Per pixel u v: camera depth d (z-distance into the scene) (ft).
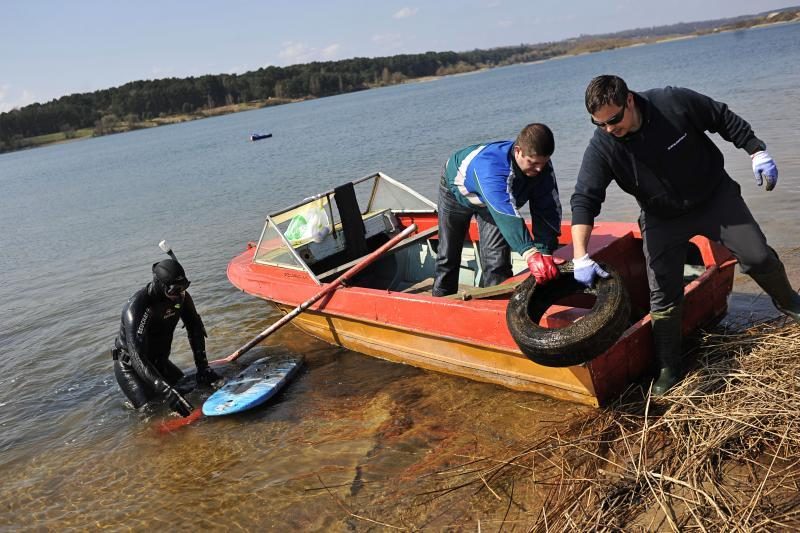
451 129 78.69
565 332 10.90
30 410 17.71
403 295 15.48
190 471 13.58
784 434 10.26
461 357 14.85
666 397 12.03
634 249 16.08
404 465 12.29
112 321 24.43
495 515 10.36
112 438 15.60
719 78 83.87
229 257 30.94
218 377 17.70
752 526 8.84
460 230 15.97
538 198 13.60
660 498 9.78
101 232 45.55
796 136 34.71
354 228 20.20
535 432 12.51
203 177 73.61
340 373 17.13
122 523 12.19
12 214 65.26
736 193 11.23
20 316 26.86
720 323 15.30
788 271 17.54
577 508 9.99
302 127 144.97
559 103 90.07
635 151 10.63
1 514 13.06
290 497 12.00
